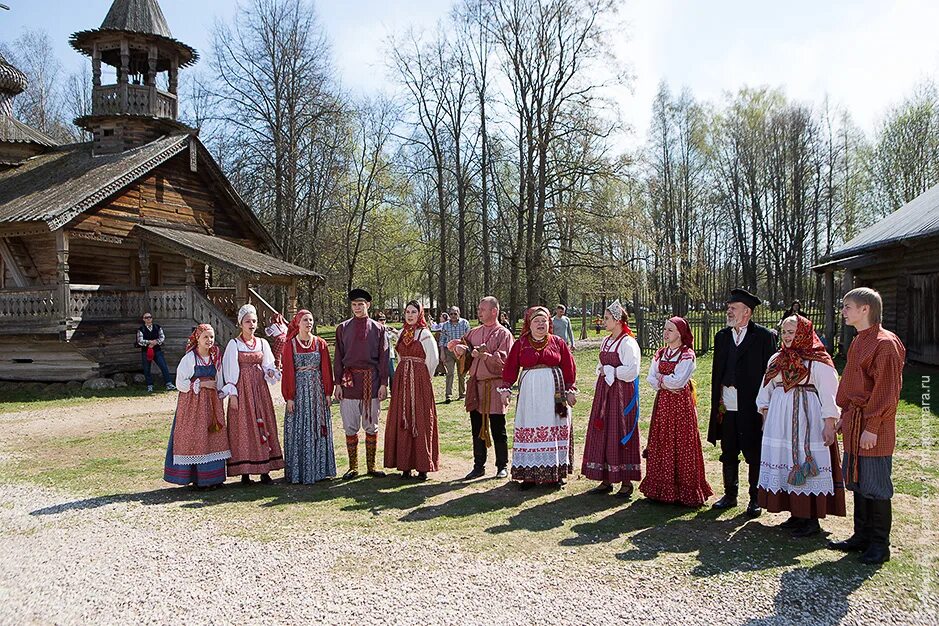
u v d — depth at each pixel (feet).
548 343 21.31
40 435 32.17
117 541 16.34
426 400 22.63
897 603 12.43
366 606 12.59
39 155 71.77
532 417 21.03
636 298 88.94
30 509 19.25
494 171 107.04
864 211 132.67
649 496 19.34
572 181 86.38
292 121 88.12
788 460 16.49
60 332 48.91
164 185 60.85
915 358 51.06
